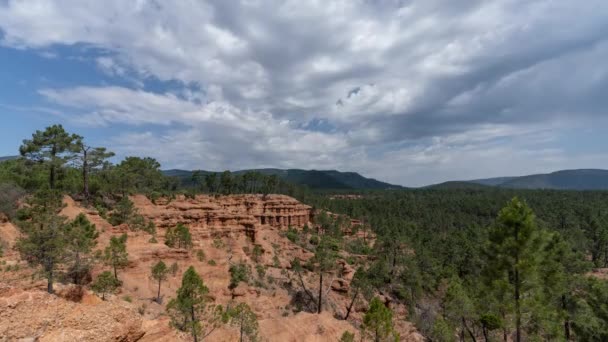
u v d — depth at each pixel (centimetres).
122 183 8338
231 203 12012
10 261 3138
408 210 19025
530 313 2711
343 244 11406
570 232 11300
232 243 7862
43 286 2659
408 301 7112
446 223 16938
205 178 15212
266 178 15425
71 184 6919
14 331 1597
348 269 7656
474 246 8350
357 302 6506
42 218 2780
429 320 6322
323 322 4578
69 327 1756
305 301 6084
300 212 13588
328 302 6309
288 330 4284
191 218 8250
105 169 7688
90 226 4331
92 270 4009
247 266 6550
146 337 2189
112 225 6056
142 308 3791
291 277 6875
